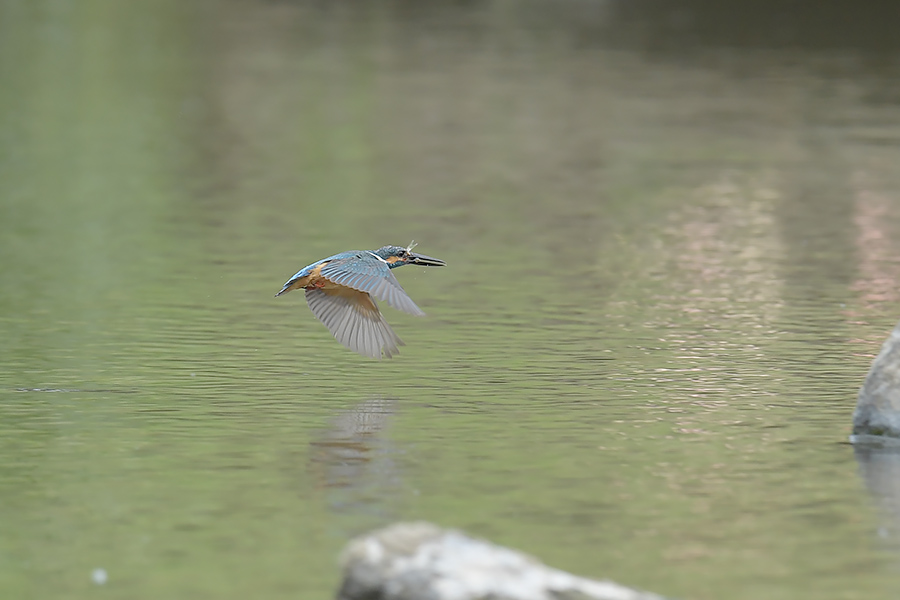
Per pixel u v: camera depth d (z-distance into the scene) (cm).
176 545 898
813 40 4175
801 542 898
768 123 3044
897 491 994
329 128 3039
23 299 1655
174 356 1402
